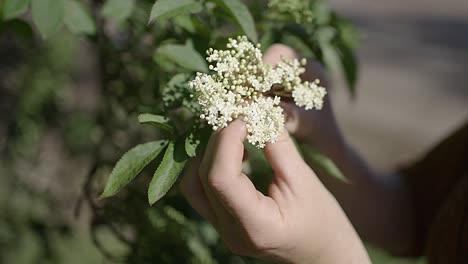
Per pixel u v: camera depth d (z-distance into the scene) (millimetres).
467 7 6996
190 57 635
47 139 1481
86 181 796
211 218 630
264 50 685
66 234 1208
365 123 3754
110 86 874
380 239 906
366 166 862
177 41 712
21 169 1350
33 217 1216
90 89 1570
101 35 839
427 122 3861
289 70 579
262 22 724
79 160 1388
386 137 3613
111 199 798
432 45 5445
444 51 5305
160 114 609
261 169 723
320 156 687
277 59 627
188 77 624
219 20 783
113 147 879
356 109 3918
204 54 644
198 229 792
